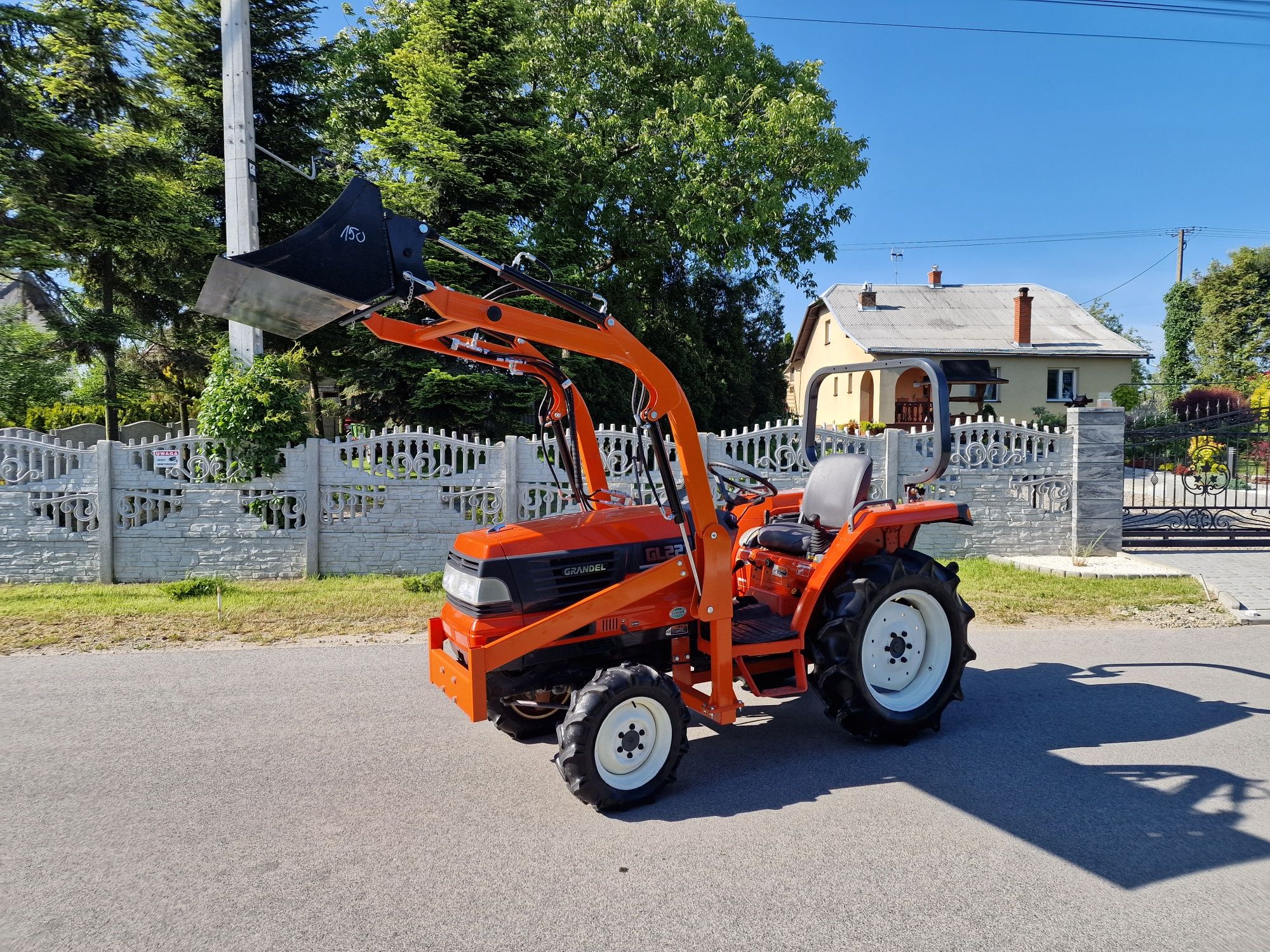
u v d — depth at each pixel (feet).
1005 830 11.76
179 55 46.19
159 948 8.99
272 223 50.01
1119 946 9.04
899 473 31.91
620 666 12.77
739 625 15.30
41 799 12.64
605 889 10.21
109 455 28.27
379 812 12.31
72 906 9.81
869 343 87.76
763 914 9.66
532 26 57.77
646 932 9.30
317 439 28.81
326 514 29.12
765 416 81.30
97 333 41.01
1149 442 36.68
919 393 86.22
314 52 50.16
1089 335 90.89
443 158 42.14
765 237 60.13
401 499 29.30
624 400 54.95
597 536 13.82
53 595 26.20
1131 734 15.43
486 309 11.80
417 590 26.58
